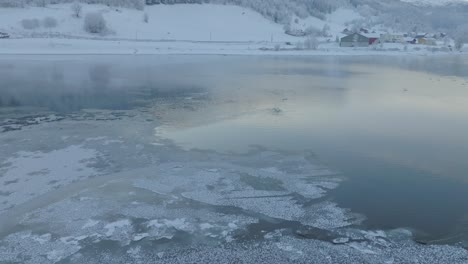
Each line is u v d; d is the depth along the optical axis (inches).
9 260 361.1
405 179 534.0
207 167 559.5
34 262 358.9
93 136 685.3
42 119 792.9
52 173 531.8
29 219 423.2
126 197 469.7
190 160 584.4
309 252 371.9
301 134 725.3
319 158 605.0
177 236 396.2
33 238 392.5
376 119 852.0
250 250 374.9
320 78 1493.6
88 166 556.1
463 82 1467.8
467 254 369.4
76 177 521.3
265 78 1448.1
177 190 488.4
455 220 428.5
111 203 456.1
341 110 931.3
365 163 588.4
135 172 539.2
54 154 597.0
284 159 596.7
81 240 390.0
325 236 397.1
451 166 582.6
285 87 1240.2
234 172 543.5
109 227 410.9
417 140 705.0
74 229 407.2
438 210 450.6
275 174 540.1
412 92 1206.9
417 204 464.1
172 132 719.1
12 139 661.9
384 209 450.6
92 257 366.0
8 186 493.4
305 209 448.5
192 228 409.7
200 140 676.7
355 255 367.2
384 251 373.4
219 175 532.7
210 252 371.9
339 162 590.6
